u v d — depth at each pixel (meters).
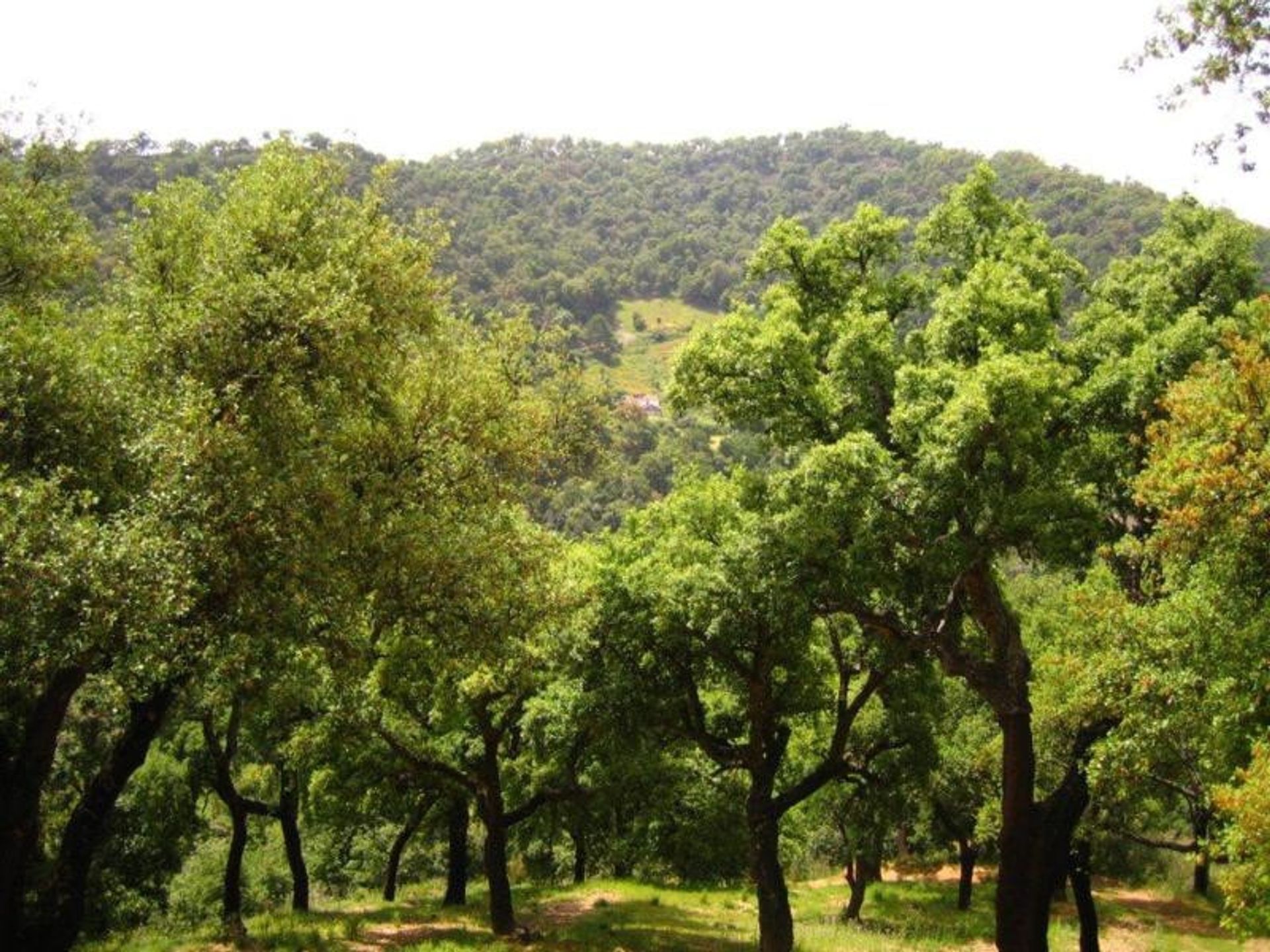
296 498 12.27
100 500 11.13
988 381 12.72
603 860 35.75
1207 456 10.95
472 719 22.31
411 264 15.97
